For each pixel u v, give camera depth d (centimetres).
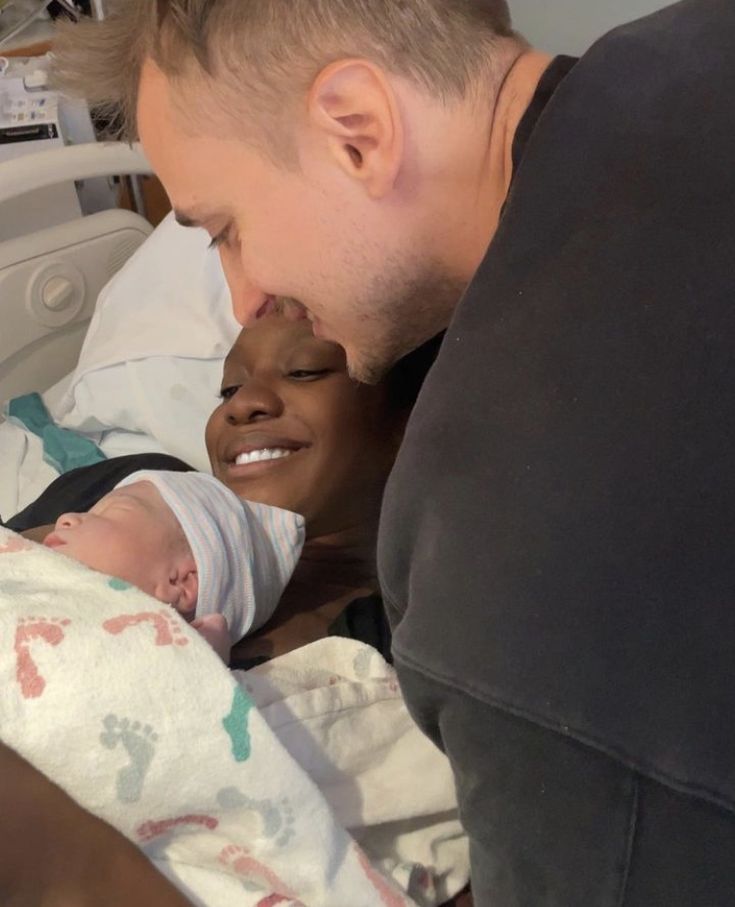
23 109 158
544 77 59
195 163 67
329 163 63
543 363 49
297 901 76
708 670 42
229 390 120
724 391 44
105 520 93
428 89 61
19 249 153
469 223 65
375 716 89
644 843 44
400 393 115
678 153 50
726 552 42
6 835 65
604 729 43
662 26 57
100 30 72
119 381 149
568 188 53
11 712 71
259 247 68
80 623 76
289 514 107
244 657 100
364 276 67
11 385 160
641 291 48
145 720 73
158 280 156
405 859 88
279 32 61
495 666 46
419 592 51
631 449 45
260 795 75
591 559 44
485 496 48
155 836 76
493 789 49
